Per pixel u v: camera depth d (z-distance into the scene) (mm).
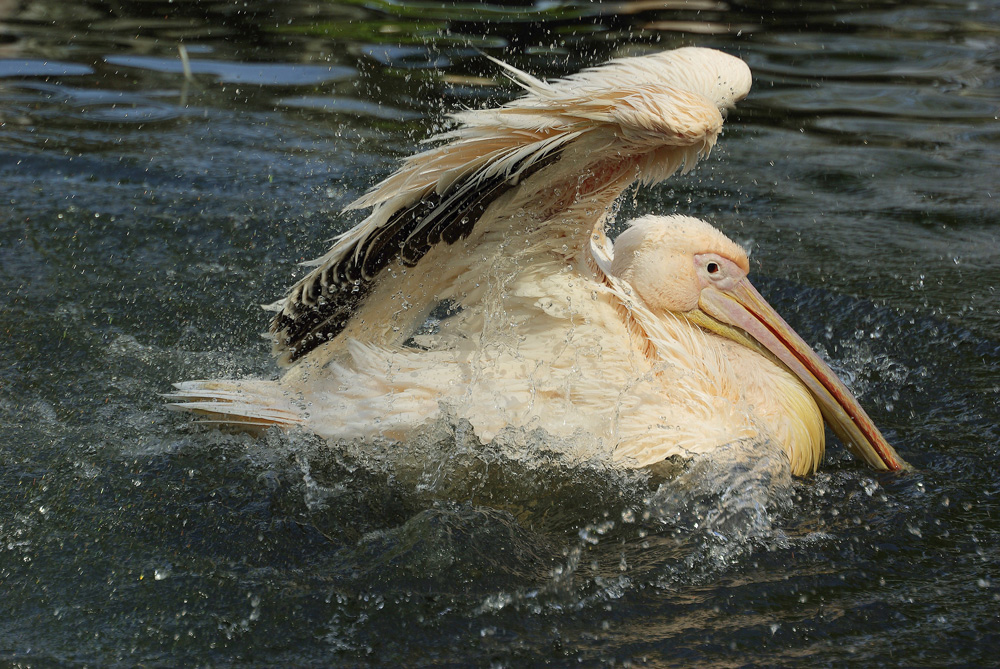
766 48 12289
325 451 5098
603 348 5145
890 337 6762
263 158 9305
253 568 4340
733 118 10820
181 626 3986
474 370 5109
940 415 5828
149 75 11141
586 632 3992
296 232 7980
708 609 4133
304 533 4582
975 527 4723
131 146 9406
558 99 4352
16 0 13102
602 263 5758
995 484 5094
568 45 11797
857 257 8008
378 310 5246
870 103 11078
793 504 4977
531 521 4762
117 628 3965
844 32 12984
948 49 12398
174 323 6613
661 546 4586
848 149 10141
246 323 6684
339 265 4883
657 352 5316
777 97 11219
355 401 5109
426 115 10227
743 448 5074
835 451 5656
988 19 13438
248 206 8375
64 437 5281
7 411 5504
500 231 4898
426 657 3842
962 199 9102
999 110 10875
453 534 4512
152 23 12695
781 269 7785
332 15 13164
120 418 5516
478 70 11141
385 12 13227
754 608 4137
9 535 4469
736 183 9414
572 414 5059
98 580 4230
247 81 11047
